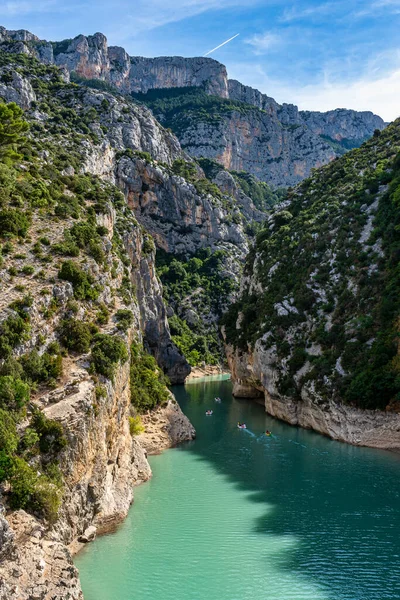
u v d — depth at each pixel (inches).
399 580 1117.1
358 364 2420.0
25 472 1032.8
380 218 3016.7
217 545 1269.7
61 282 1633.9
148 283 4207.7
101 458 1331.2
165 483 1733.5
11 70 4943.4
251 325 3368.6
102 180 4128.9
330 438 2394.2
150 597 1036.5
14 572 847.7
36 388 1278.3
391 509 1513.3
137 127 6072.8
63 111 5073.8
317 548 1262.3
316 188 4069.9
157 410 2383.1
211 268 6058.1
